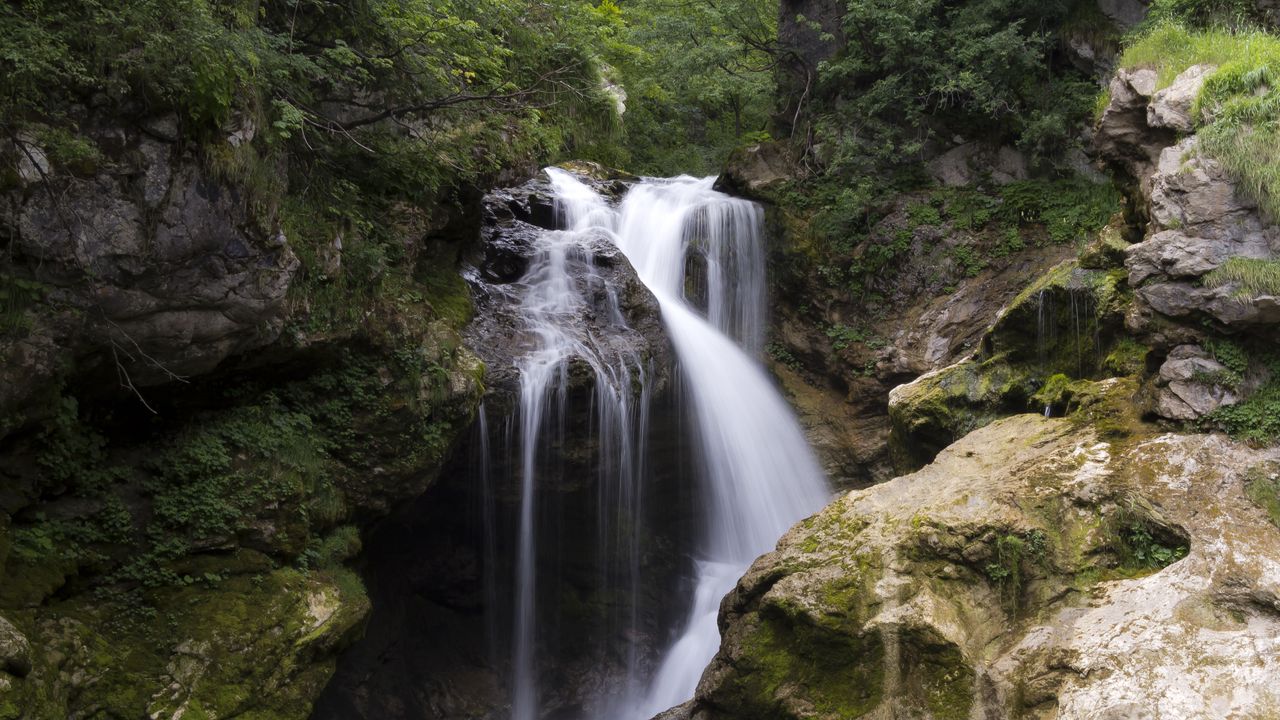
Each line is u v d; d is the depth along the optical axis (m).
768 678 9.33
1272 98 9.18
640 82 24.16
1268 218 8.99
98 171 7.52
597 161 23.31
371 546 12.43
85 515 8.31
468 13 11.40
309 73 9.83
